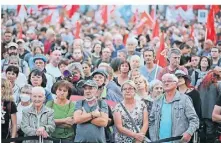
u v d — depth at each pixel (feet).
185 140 77.71
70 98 83.20
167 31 134.21
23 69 100.01
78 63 94.63
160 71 94.48
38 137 78.43
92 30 148.56
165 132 78.84
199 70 95.35
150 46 114.62
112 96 87.56
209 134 83.82
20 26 140.36
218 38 121.70
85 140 78.18
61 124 80.18
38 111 79.15
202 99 88.38
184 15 149.18
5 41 115.75
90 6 159.22
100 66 92.53
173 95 79.30
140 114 79.46
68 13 148.36
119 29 146.30
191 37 128.98
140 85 86.38
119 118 79.15
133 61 94.58
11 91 80.48
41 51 108.58
